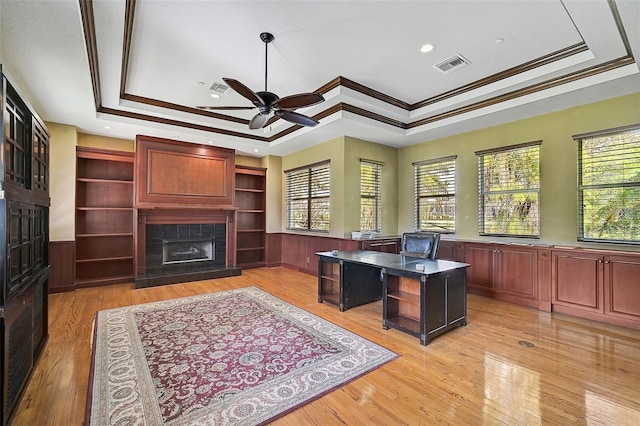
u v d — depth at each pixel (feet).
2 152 5.74
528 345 9.37
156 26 8.97
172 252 19.20
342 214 17.69
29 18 7.20
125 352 8.75
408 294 11.10
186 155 18.88
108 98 13.38
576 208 12.73
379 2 7.97
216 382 7.24
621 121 11.51
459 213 16.93
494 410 6.30
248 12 8.36
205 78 12.41
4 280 5.71
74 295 14.84
